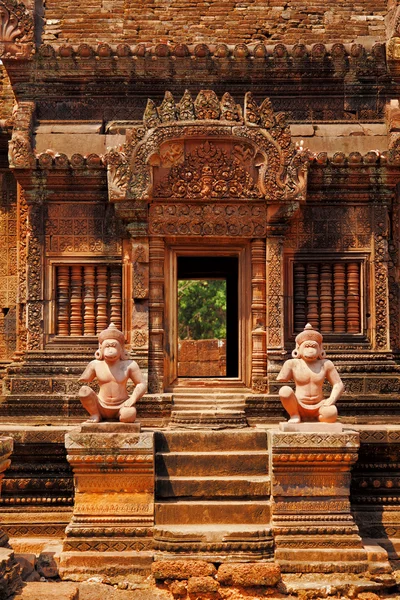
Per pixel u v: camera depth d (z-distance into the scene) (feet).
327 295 36.60
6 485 32.76
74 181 35.96
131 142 34.73
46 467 32.91
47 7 39.70
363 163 35.78
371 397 35.06
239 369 36.29
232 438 32.19
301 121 38.14
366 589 28.17
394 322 38.06
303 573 28.78
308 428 30.01
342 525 29.50
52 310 36.17
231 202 35.55
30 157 35.45
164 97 35.40
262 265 35.88
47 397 34.94
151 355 35.55
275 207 35.42
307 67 37.83
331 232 36.58
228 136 34.91
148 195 34.71
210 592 27.81
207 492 30.63
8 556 25.94
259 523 30.01
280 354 35.45
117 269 36.52
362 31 39.78
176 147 35.19
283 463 29.68
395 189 38.14
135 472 29.99
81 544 29.40
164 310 36.17
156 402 34.65
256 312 35.88
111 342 31.12
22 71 37.86
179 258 45.29
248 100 35.12
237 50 37.27
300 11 40.01
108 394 31.01
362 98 38.34
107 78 37.93
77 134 37.32
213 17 39.88
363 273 36.52
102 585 28.12
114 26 39.50
